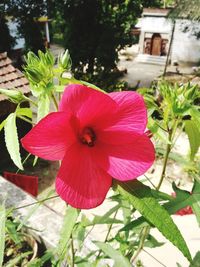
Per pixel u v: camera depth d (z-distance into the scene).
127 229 0.27
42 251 0.55
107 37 3.20
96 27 3.18
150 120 0.26
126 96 0.21
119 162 0.21
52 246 0.53
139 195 0.22
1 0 3.43
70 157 0.21
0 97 1.62
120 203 0.37
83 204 0.21
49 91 0.24
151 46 5.34
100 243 0.33
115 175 0.21
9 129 0.24
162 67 5.12
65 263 0.46
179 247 0.21
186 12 3.26
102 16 3.18
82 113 0.21
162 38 5.22
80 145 0.22
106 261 0.48
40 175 1.78
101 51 3.22
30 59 0.27
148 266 0.89
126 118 0.21
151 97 0.28
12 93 0.27
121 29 3.26
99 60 3.25
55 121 0.19
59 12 3.43
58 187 0.21
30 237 0.55
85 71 3.50
